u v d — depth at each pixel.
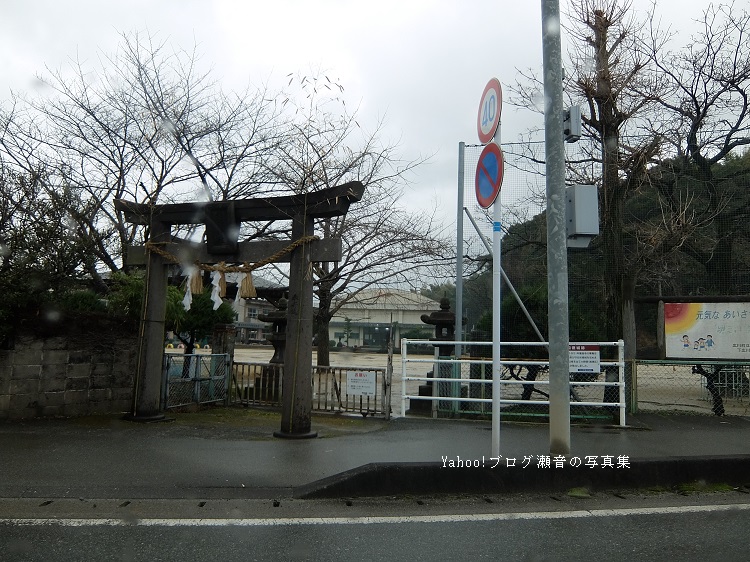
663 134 12.07
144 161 12.48
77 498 5.38
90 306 11.80
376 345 49.25
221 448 7.31
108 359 9.91
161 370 9.47
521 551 4.42
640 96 12.50
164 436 7.95
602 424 9.50
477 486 5.89
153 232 9.27
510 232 10.98
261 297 13.77
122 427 8.52
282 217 8.66
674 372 12.36
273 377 11.26
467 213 11.00
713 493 6.10
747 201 12.57
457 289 10.93
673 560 4.28
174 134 12.52
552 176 6.08
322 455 7.03
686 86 14.23
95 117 12.24
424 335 47.66
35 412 8.93
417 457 6.93
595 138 12.26
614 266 11.04
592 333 10.88
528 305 10.66
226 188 13.51
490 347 10.59
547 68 6.15
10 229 8.60
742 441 8.18
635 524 5.07
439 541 4.60
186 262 8.98
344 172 13.80
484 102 6.40
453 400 9.77
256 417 10.05
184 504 5.34
